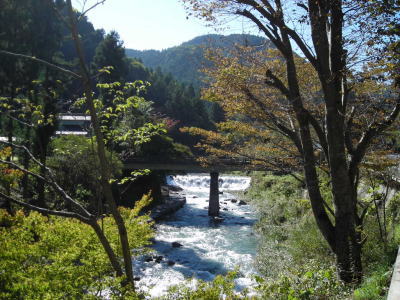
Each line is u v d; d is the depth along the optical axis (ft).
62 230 23.48
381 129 25.88
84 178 43.34
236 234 74.95
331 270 22.31
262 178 127.85
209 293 15.62
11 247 20.07
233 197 130.82
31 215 24.85
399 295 12.66
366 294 18.07
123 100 19.97
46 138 44.83
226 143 30.99
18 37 71.72
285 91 26.27
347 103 27.86
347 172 25.04
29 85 71.36
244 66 27.35
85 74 15.20
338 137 24.71
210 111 280.10
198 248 63.67
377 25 18.66
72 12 14.79
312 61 24.58
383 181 33.60
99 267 20.30
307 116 26.23
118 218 15.87
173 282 46.75
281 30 26.16
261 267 44.83
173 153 117.29
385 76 22.34
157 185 113.29
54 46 77.41
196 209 110.01
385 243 27.02
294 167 30.78
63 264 19.22
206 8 23.54
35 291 16.67
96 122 15.52
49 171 15.19
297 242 39.75
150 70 353.51
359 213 38.40
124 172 109.91
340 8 22.44
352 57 22.80
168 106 250.98
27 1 71.82
